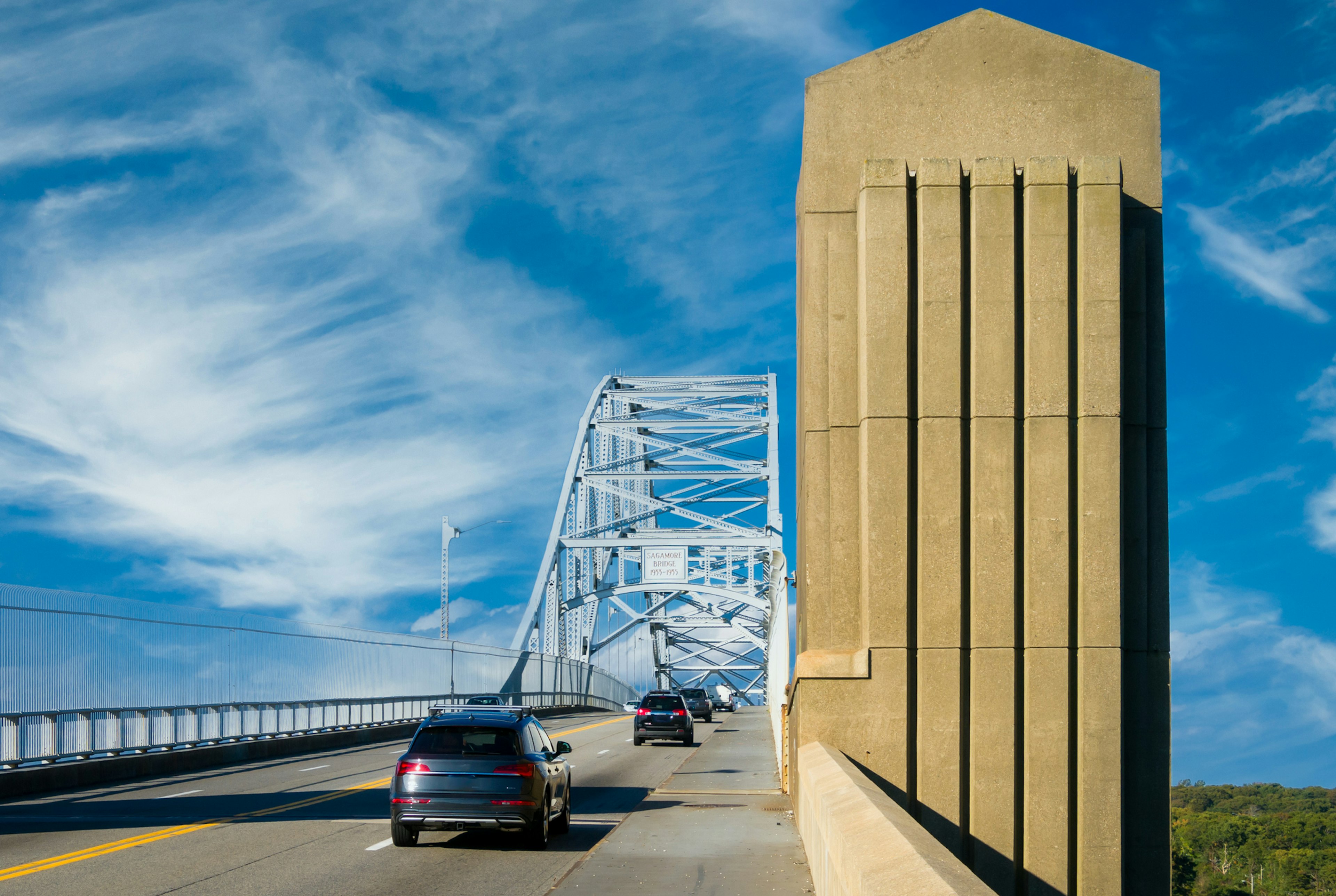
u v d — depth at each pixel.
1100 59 13.63
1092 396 12.72
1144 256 13.37
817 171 13.73
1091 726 12.50
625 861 12.30
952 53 13.71
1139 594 13.05
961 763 12.62
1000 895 12.39
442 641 49.28
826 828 9.04
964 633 12.75
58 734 22.31
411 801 13.44
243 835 14.87
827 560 13.35
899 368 12.90
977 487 12.73
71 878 11.48
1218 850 83.69
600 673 87.88
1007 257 12.87
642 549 94.44
